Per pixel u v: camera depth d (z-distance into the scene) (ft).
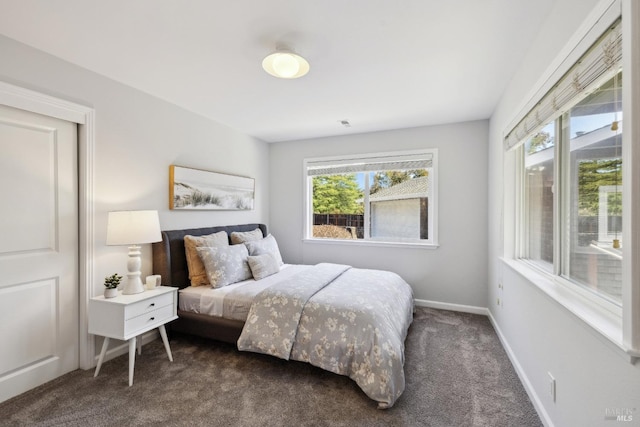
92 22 5.53
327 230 14.51
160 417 5.63
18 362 6.27
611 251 4.11
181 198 9.86
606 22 3.60
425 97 9.20
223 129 11.96
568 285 5.20
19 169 6.25
